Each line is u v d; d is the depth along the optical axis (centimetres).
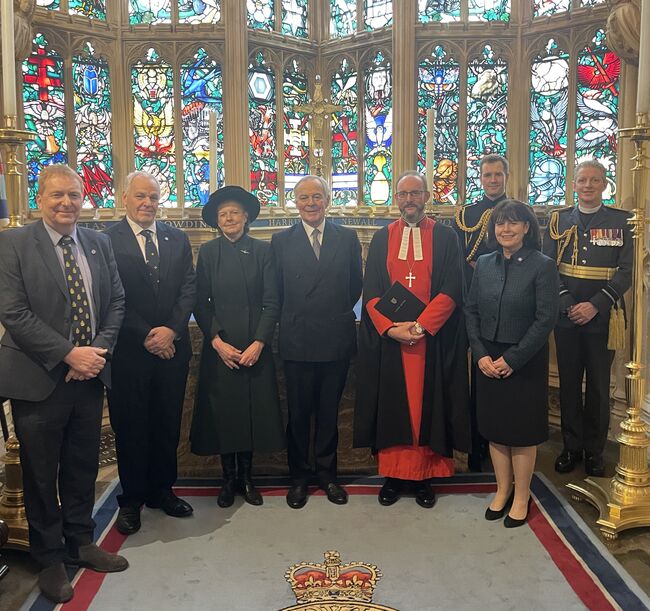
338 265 318
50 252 246
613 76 456
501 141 520
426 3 528
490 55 517
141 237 293
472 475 360
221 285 315
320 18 591
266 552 279
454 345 323
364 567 266
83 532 268
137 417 294
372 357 326
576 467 366
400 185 319
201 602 244
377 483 350
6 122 279
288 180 588
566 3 481
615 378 411
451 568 265
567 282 350
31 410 246
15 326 238
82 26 508
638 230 296
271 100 570
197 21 545
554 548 280
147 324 289
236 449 315
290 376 321
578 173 348
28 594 253
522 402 292
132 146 543
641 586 253
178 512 311
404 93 529
